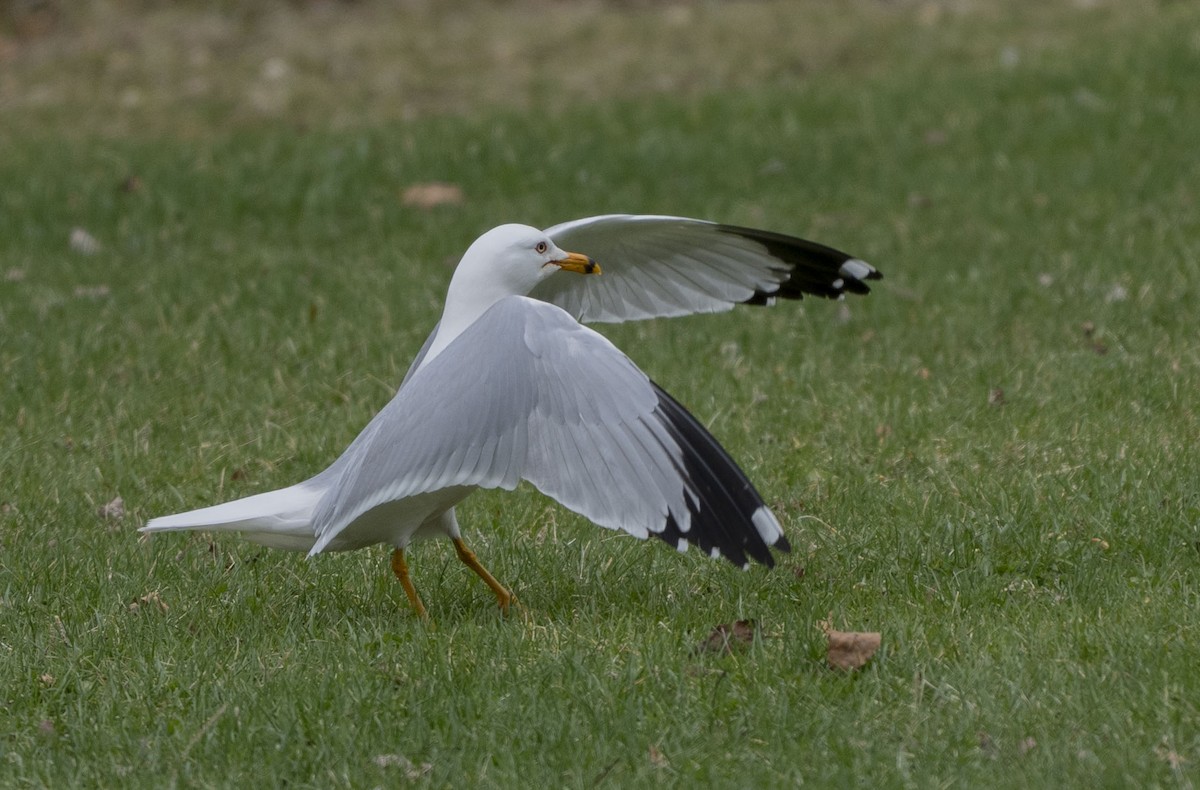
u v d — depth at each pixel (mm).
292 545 8438
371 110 24531
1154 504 9617
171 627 8586
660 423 7488
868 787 6445
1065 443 10953
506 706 7293
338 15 28844
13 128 24062
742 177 20203
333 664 7824
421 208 19359
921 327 14117
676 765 6715
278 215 19266
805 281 9641
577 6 29547
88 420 12398
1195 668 7371
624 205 19234
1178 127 20516
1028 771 6508
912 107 22547
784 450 11273
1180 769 6449
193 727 7254
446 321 8906
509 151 21062
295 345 14023
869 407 11953
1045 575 8891
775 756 6746
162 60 26625
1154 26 25625
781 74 25656
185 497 10953
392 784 6641
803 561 9297
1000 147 20594
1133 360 12594
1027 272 15547
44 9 28516
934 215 18109
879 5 28922
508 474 7656
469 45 27391
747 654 7816
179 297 15656
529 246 8898
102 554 9727
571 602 8938
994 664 7531
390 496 7828
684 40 27406
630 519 7414
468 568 9594
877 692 7273
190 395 12961
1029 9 28125
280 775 6824
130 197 19766
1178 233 16359
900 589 8727
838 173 20156
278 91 25281
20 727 7441
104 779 6863
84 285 16422
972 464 10719
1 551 9852
